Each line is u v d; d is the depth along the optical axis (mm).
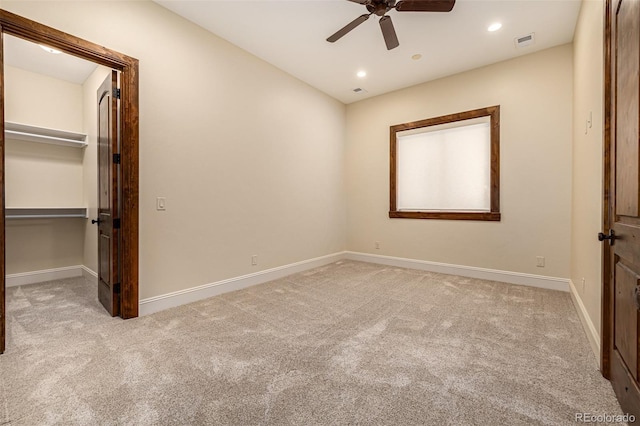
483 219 3791
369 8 2285
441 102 4145
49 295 3133
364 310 2695
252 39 3207
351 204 5188
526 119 3500
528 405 1416
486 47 3336
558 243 3324
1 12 1838
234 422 1306
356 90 4621
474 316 2543
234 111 3320
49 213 3699
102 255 2801
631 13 1244
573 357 1855
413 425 1288
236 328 2299
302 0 2580
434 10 2326
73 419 1315
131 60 2439
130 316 2479
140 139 2531
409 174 4492
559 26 2926
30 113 3555
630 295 1281
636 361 1217
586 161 2352
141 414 1350
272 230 3830
